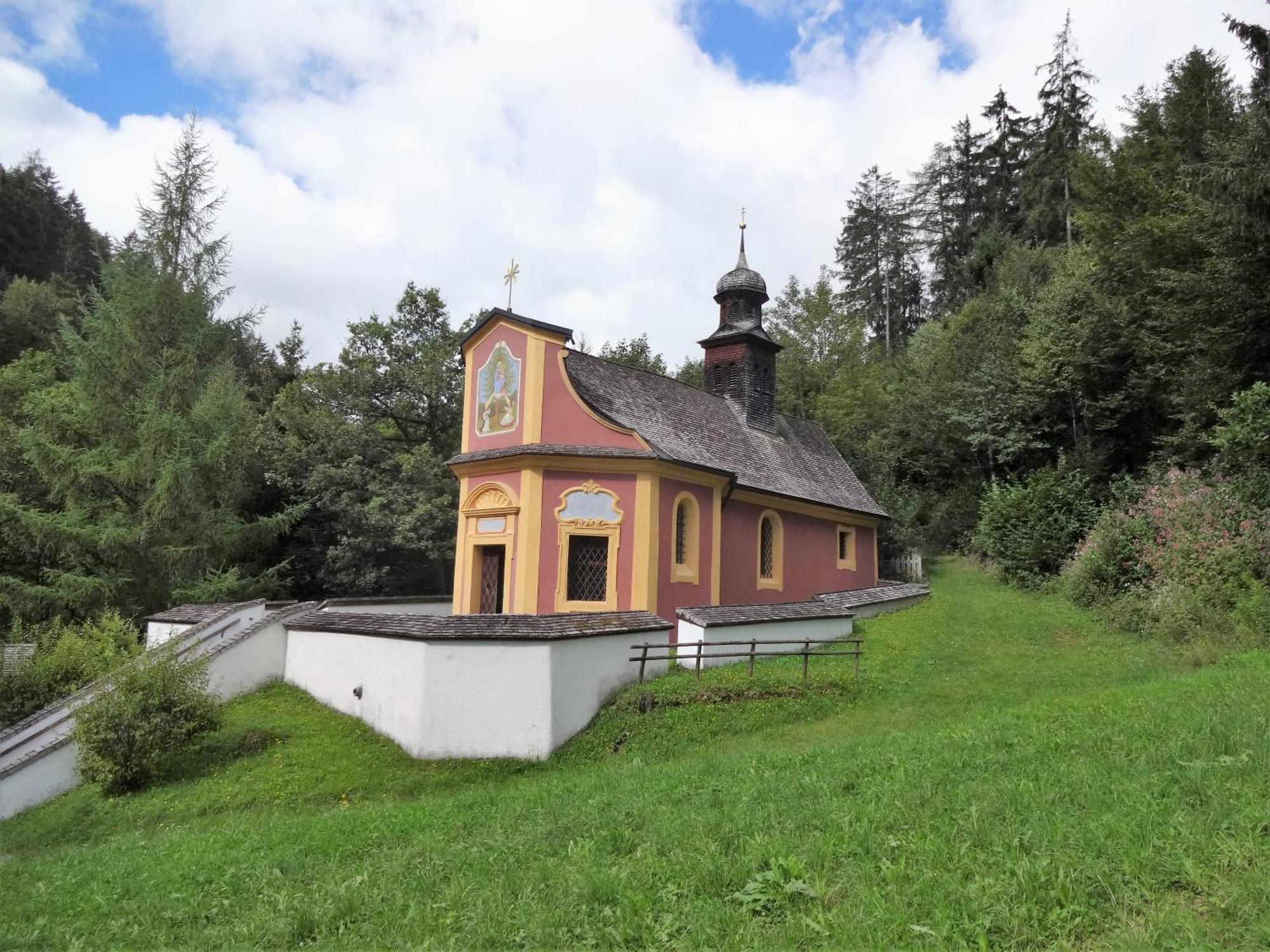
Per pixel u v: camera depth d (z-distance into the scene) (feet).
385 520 91.40
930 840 18.83
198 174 92.07
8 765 42.80
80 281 170.71
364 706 49.14
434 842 25.88
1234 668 38.37
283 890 22.93
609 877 19.36
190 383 86.48
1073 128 145.28
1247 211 58.49
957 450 118.73
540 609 58.13
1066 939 14.11
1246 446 58.49
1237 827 17.30
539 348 62.39
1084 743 25.72
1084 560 69.77
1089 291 91.30
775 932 15.83
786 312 142.20
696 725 44.04
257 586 86.79
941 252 181.47
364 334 106.52
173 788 41.47
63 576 76.59
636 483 59.57
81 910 23.67
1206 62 91.15
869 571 95.45
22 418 102.53
